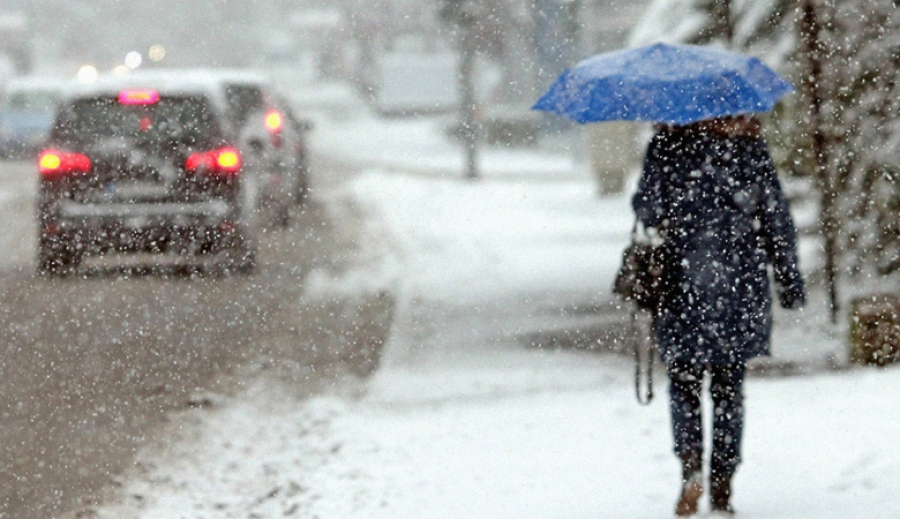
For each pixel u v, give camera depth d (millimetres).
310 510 17422
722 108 15531
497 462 19391
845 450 17984
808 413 20469
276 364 27391
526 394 24359
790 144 32062
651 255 16125
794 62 32469
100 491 18547
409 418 22672
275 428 22172
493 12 94500
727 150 15867
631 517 16078
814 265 32625
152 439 21469
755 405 21609
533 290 36875
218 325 31750
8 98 100625
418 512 17078
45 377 26000
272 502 17891
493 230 52188
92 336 30281
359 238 49844
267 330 31203
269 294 36625
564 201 63375
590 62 16562
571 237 49094
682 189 15930
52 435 21641
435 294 36406
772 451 18562
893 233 30062
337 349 28938
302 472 19328
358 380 25953
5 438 21422
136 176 40000
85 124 40375
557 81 16594
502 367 27000
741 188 15844
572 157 98375
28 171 87688
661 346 16234
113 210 39906
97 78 41594
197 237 39969
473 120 78938
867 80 29625
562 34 84562
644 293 16172
